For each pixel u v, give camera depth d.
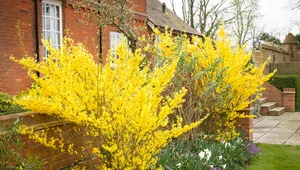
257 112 14.38
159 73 4.05
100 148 4.15
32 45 9.85
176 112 6.92
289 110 16.23
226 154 6.45
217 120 7.35
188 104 6.87
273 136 10.02
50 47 4.11
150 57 6.48
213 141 7.19
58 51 4.15
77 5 10.12
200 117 7.18
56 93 3.90
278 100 16.45
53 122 4.39
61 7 10.86
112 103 3.81
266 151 8.09
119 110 3.80
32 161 4.00
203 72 6.56
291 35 28.06
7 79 9.09
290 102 16.22
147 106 3.54
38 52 9.95
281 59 24.39
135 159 3.94
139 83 4.11
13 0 9.27
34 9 9.91
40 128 4.19
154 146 4.05
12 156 3.53
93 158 5.00
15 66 9.31
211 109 7.02
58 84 4.01
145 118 3.57
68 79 3.86
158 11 20.73
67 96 3.67
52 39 10.66
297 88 17.17
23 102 3.86
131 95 3.90
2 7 8.98
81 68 3.97
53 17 10.70
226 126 7.55
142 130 3.76
